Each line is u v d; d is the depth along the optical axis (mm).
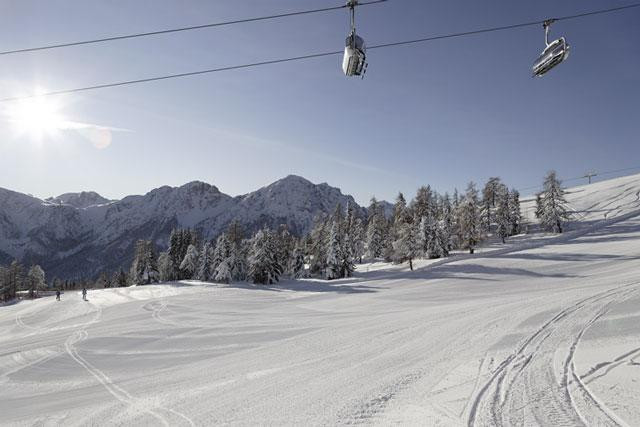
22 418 9703
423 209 72812
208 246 75188
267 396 9180
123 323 29125
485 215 82625
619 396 7180
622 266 38875
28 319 42688
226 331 22250
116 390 11617
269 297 45000
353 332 17406
